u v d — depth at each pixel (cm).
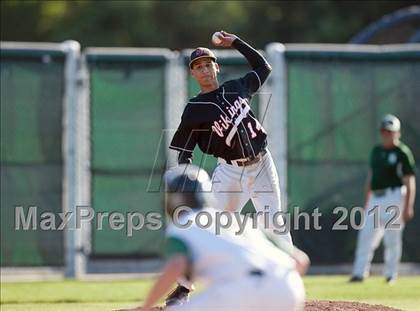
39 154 4441
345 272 4662
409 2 9731
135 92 4547
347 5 9844
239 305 1658
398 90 4684
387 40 6316
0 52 4431
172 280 1636
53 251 4438
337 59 4653
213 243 1667
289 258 1723
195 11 9644
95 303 3447
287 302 1686
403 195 4156
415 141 4669
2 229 4409
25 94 4447
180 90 4559
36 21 9606
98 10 9569
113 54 4538
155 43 9569
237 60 4469
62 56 4478
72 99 4469
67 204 4450
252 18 9888
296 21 9844
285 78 4603
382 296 3669
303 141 4619
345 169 4647
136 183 4522
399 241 4194
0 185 4416
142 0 9556
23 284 4194
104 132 4525
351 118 4659
